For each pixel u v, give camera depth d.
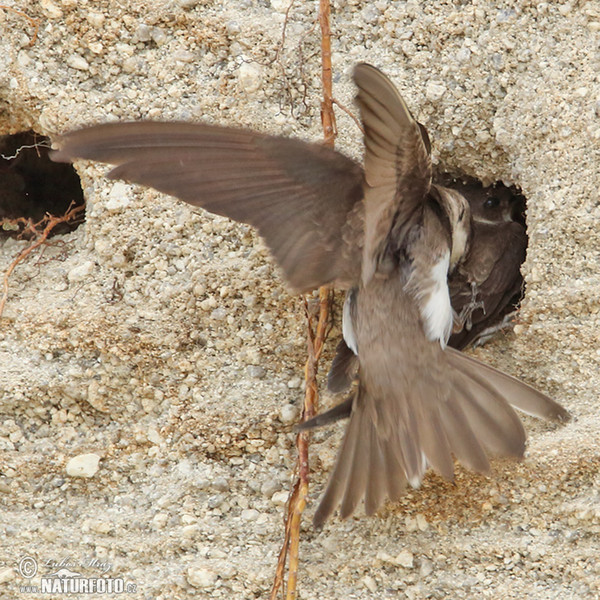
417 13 9.55
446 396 7.84
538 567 8.52
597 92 9.02
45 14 9.62
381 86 6.03
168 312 9.22
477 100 9.37
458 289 9.27
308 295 9.10
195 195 7.22
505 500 8.66
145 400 9.23
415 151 6.71
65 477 9.16
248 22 9.59
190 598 8.77
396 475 7.92
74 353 9.23
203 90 9.54
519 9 9.38
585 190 8.91
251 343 9.21
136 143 7.05
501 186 9.91
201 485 9.04
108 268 9.38
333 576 8.77
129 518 9.00
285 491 9.02
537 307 8.88
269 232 7.42
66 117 9.55
